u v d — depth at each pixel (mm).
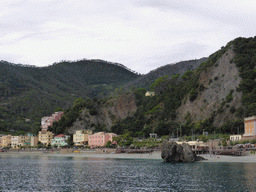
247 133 175875
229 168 108500
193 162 132875
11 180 90750
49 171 111625
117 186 79375
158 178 90250
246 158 139125
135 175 97312
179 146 137250
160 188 75750
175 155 136375
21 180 90688
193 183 81062
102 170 112062
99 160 159500
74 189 76500
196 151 161000
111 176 96312
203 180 84875
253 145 150125
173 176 93312
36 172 109125
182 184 80062
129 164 132250
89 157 185875
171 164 128500
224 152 155625
